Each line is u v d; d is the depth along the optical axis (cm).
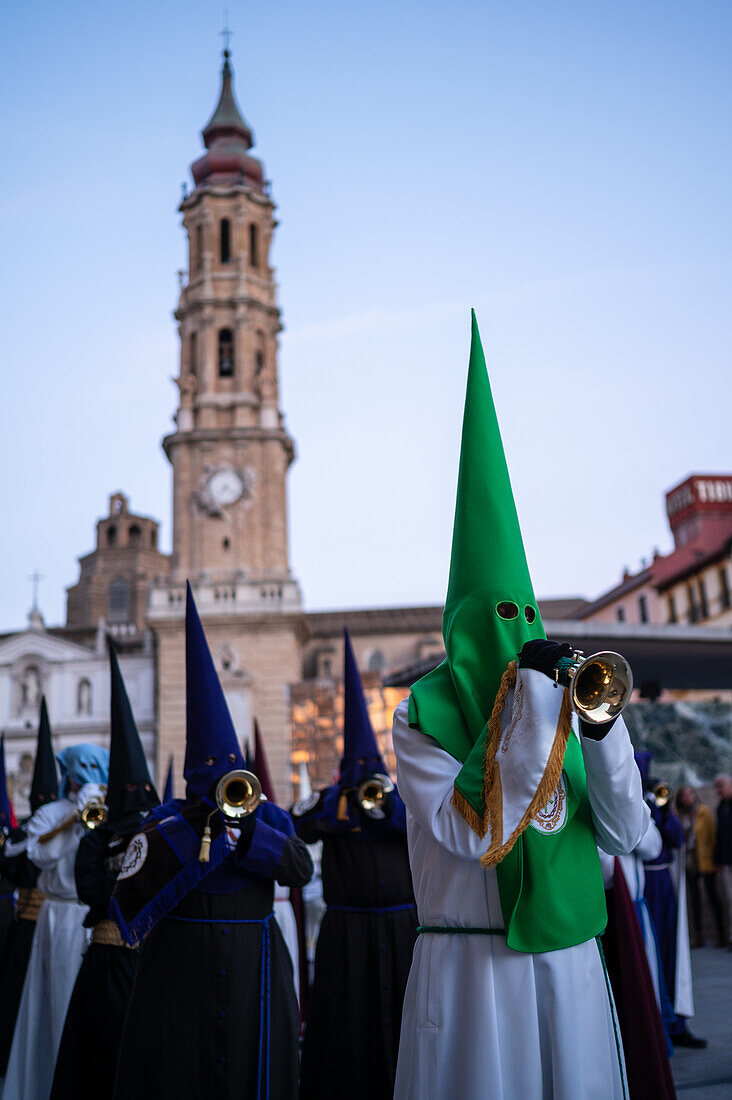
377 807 646
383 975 631
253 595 5153
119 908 471
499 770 309
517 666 323
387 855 649
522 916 313
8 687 5406
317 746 4662
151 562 8656
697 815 1598
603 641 1705
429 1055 318
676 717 1955
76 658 5397
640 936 528
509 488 355
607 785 316
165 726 5019
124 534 8756
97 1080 568
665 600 4884
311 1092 630
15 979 883
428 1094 315
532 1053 308
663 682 2144
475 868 327
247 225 5912
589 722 306
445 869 330
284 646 5084
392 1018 628
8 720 5362
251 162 6106
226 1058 459
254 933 482
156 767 4981
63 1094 571
